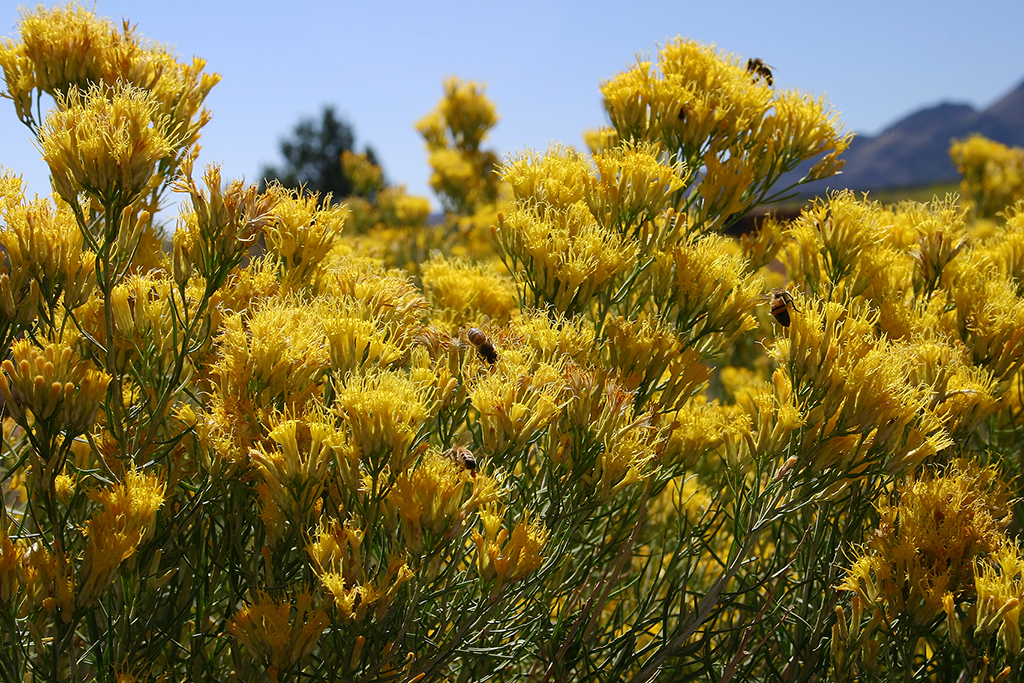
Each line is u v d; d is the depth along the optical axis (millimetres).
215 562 2156
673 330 2396
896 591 2062
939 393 2359
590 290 2287
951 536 2047
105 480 1901
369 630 1848
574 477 1976
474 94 8516
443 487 1672
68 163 1787
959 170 8820
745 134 2996
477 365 2066
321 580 1672
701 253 2428
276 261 2514
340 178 52469
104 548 1713
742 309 2438
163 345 2182
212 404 2059
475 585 1920
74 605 1735
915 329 2623
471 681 2229
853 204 2721
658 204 2471
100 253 1885
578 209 2338
